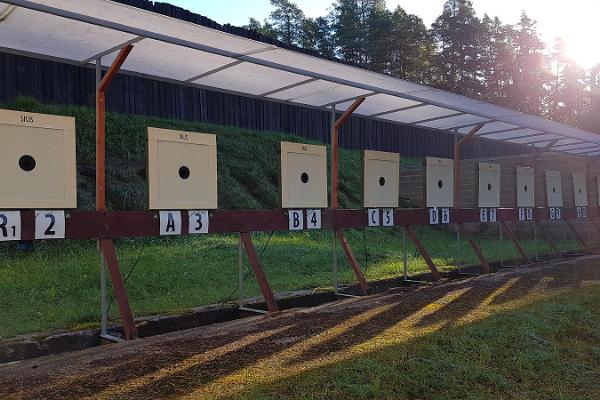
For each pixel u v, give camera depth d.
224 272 9.24
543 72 42.38
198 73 6.82
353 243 13.71
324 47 37.91
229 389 3.69
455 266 11.23
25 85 12.53
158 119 14.91
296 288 8.55
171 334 5.48
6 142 5.06
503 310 6.29
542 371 4.46
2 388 3.79
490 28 41.81
